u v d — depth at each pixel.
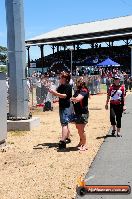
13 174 7.48
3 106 10.23
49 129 13.14
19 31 13.11
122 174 7.15
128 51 71.06
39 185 6.70
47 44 76.00
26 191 6.38
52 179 7.04
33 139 11.28
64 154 9.10
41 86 19.50
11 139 11.31
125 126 13.55
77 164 8.10
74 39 73.19
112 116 11.40
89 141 10.71
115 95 11.32
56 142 10.74
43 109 19.16
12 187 6.63
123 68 68.38
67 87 9.46
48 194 6.17
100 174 7.18
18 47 13.12
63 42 74.25
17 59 13.09
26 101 13.26
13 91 13.16
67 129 9.71
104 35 69.94
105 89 38.53
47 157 8.84
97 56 67.81
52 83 20.39
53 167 7.91
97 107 21.03
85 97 9.35
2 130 10.12
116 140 10.76
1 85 10.12
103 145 10.02
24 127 12.88
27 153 9.38
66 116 9.59
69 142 10.42
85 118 9.41
